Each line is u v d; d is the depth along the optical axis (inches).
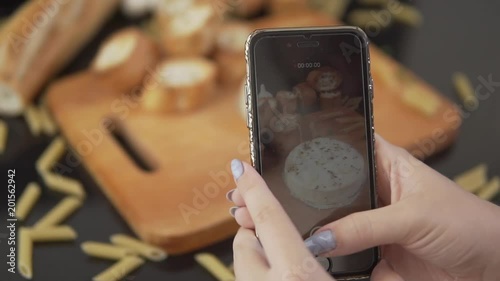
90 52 42.6
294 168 23.9
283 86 23.8
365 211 23.5
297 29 23.8
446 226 23.5
